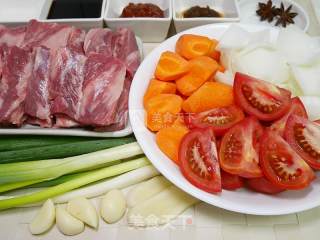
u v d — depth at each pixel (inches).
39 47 40.3
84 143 38.3
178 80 40.0
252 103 36.2
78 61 39.3
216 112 37.4
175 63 39.3
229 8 53.4
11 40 43.9
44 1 53.2
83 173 38.3
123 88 40.0
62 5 53.1
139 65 42.9
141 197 36.8
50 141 39.2
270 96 36.2
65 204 36.9
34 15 53.7
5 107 37.8
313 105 37.6
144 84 39.9
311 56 39.8
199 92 37.9
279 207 31.4
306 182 31.1
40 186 38.3
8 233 35.5
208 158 33.6
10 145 38.3
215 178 32.4
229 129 35.0
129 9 52.5
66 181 37.6
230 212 36.5
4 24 49.1
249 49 40.4
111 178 38.7
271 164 32.2
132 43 45.0
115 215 35.4
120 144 39.1
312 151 33.1
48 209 35.1
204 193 32.0
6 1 55.1
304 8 57.6
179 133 36.1
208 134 34.6
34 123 39.9
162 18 48.8
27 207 37.2
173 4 50.9
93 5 53.1
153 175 38.3
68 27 45.3
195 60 39.4
